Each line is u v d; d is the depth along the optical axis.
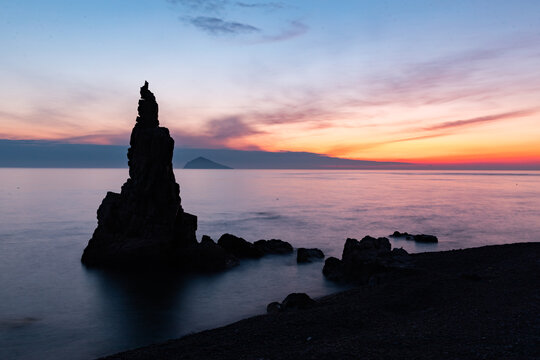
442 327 22.81
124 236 62.41
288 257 66.75
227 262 59.88
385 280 41.16
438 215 125.62
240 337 25.42
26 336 33.75
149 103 64.81
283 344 23.12
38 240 81.31
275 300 43.47
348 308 29.88
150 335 33.62
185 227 64.50
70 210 133.88
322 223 108.31
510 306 26.08
